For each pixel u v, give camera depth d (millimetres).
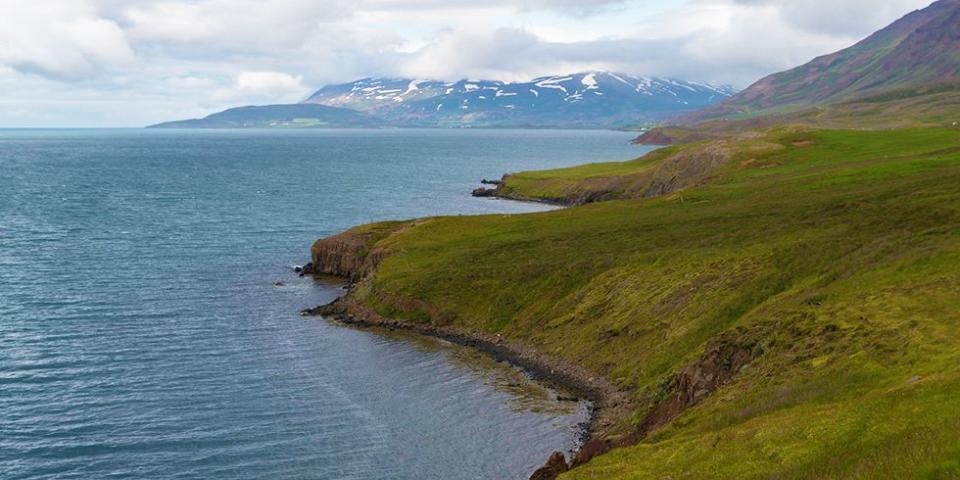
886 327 43500
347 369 67562
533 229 106000
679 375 52594
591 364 65000
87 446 51000
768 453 32812
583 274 81188
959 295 45062
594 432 53062
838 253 63281
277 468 48656
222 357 70188
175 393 60906
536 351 70625
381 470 48438
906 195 82188
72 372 65062
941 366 35938
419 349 73500
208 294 94625
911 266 52438
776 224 83750
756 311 56969
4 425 53906
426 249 100000
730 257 72375
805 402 38500
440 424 55406
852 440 30953
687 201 111938
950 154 110125
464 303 82312
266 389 62250
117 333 76875
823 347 44750
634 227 98312
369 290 89188
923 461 25250
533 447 51312
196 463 49062
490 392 61750
